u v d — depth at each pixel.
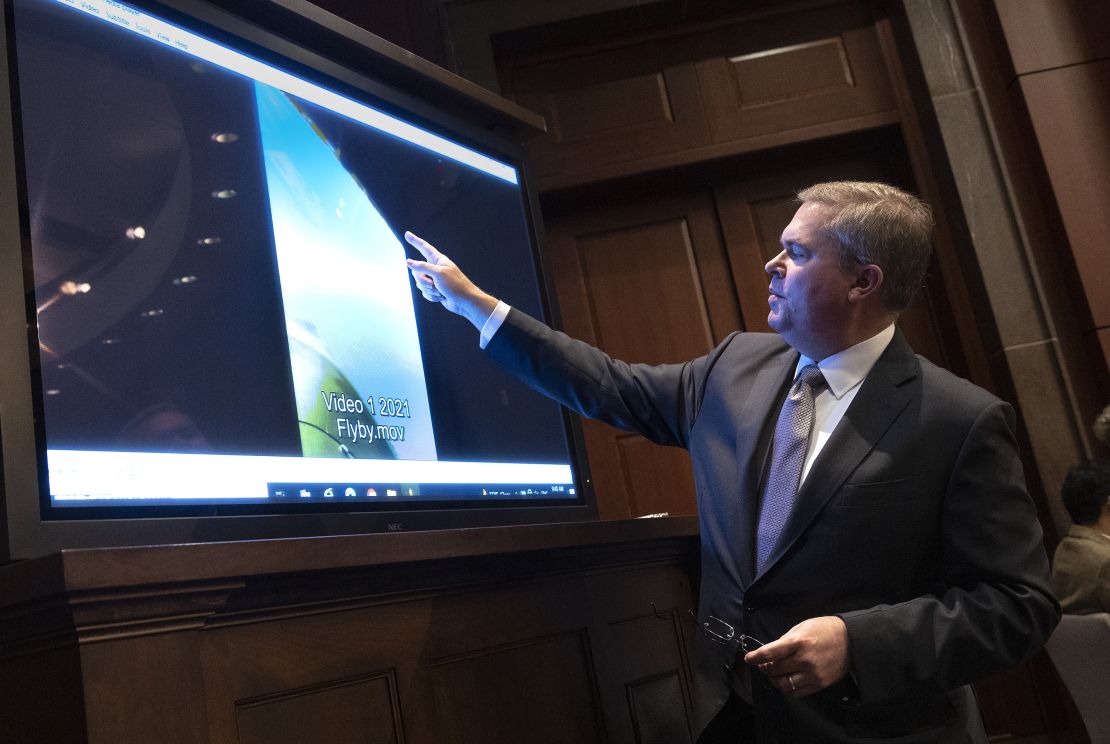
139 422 1.33
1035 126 3.79
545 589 1.71
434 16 3.91
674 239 4.15
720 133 4.06
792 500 1.55
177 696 1.05
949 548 1.50
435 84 2.14
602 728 1.73
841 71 4.12
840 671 1.34
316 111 1.81
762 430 1.63
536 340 1.80
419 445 1.80
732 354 1.79
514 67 4.12
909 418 1.53
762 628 1.51
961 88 3.92
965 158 3.87
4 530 1.13
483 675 1.50
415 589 1.41
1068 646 2.56
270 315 1.58
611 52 4.14
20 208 1.26
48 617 0.99
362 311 1.77
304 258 1.68
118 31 1.48
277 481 1.50
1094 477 2.93
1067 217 3.73
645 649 1.95
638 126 4.07
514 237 2.29
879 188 1.65
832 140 4.09
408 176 2.00
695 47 4.14
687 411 1.78
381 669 1.32
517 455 2.05
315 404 1.61
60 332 1.26
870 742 1.43
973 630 1.39
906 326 4.02
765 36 4.15
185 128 1.54
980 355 3.88
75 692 0.98
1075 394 3.69
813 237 1.61
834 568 1.49
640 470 3.91
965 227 3.84
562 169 4.02
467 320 2.04
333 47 1.94
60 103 1.36
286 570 1.16
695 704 1.56
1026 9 3.88
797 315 1.62
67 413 1.24
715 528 1.63
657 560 2.08
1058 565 2.89
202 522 1.35
